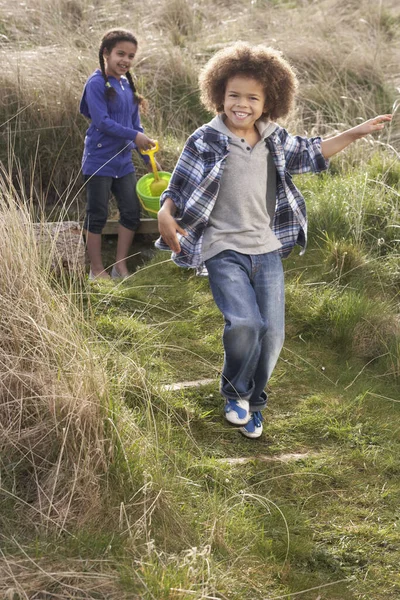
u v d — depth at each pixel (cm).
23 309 350
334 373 450
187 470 342
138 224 609
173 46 931
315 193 641
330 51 947
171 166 723
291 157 368
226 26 1070
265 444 382
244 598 273
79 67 783
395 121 819
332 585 293
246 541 307
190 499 321
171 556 280
